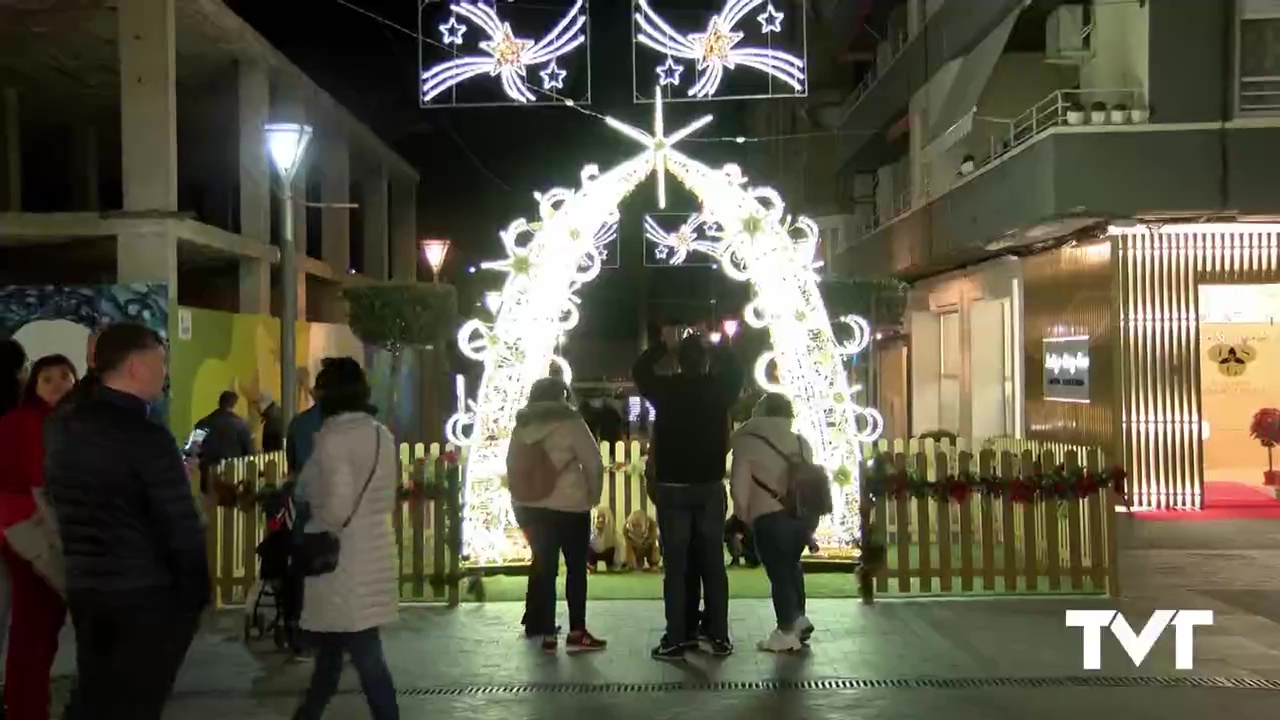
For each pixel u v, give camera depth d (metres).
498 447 10.55
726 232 10.79
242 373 16.92
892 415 25.73
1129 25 14.96
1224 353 16.80
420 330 18.19
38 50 18.20
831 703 6.63
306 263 22.17
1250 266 14.62
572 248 10.65
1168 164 13.85
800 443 7.81
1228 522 13.75
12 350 6.11
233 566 9.48
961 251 18.19
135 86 15.84
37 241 17.41
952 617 8.76
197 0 16.78
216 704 6.73
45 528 5.34
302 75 21.48
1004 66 18.36
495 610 9.18
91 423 4.39
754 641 8.08
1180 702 6.62
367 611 5.38
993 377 19.48
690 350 7.66
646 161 10.56
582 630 7.90
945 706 6.56
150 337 4.55
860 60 29.66
